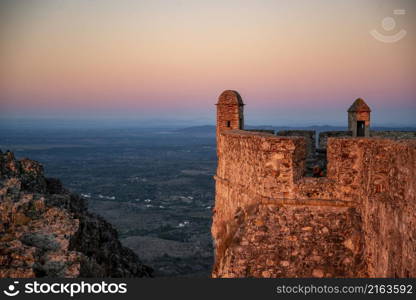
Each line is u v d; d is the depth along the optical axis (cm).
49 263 1683
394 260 1098
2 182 2180
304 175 1533
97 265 1895
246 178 1655
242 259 1391
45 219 1992
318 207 1438
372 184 1300
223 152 2048
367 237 1332
